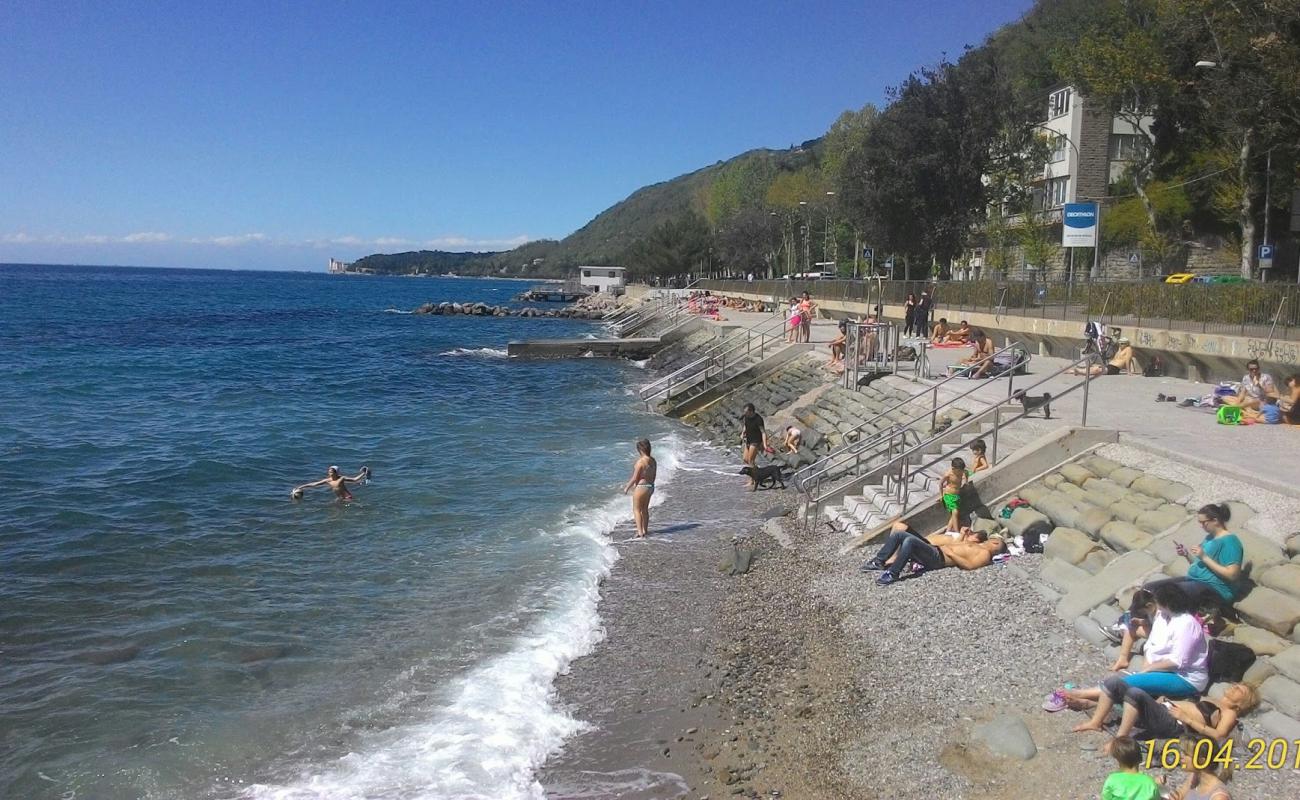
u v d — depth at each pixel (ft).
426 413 91.61
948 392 61.72
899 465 47.14
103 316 254.47
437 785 23.06
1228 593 25.08
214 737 25.13
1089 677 25.31
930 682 26.81
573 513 50.11
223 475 58.95
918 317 106.63
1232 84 116.88
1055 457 40.01
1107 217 163.02
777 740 25.03
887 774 22.52
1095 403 56.13
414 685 28.55
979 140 151.74
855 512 44.11
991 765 22.06
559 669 30.07
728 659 30.68
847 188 162.20
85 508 49.37
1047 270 161.89
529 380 125.08
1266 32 109.81
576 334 230.07
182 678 28.76
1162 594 22.53
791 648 31.07
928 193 152.87
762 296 219.20
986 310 112.37
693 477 61.31
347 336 209.56
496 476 60.13
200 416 86.58
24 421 79.87
